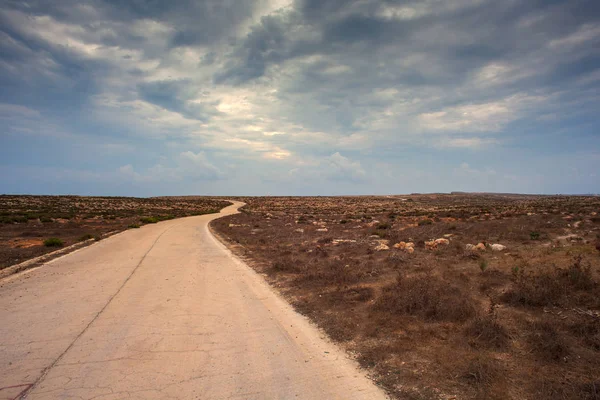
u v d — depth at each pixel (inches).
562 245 518.9
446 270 386.0
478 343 205.5
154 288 365.4
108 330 241.6
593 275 317.7
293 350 210.7
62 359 195.2
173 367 186.7
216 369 185.0
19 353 203.0
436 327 235.8
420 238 706.2
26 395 156.5
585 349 192.1
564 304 258.7
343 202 4018.2
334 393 161.5
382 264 448.5
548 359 183.2
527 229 742.5
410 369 182.2
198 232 1058.1
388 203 3735.2
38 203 2468.0
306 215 1964.8
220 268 481.4
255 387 166.4
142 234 972.6
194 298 327.6
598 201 2113.7
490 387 160.6
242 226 1246.9
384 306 275.6
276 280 403.5
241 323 259.1
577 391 152.2
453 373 175.8
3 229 1048.8
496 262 419.8
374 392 162.2
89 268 476.4
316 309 290.5
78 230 1069.8
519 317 242.2
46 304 304.8
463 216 1371.8
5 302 311.0
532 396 152.9
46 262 521.0
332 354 204.8
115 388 163.6
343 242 691.4
